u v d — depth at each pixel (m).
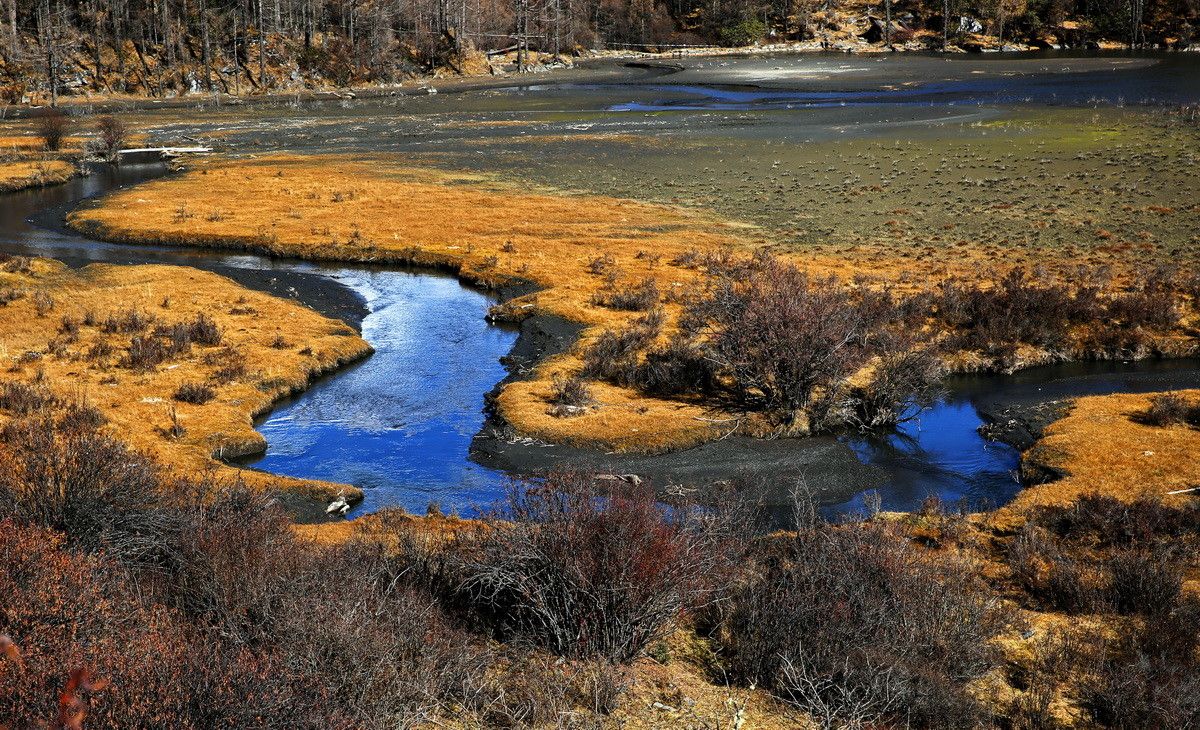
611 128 77.81
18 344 28.22
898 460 22.23
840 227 44.94
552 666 9.80
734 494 19.62
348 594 9.66
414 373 28.59
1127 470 20.30
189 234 44.94
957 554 15.59
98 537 11.81
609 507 10.95
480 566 10.88
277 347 29.36
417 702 8.65
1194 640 12.15
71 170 61.91
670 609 10.46
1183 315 31.50
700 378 26.38
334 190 55.03
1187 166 52.84
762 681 10.05
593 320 32.06
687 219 47.38
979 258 38.75
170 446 21.50
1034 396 26.25
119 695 6.93
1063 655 11.55
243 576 9.73
